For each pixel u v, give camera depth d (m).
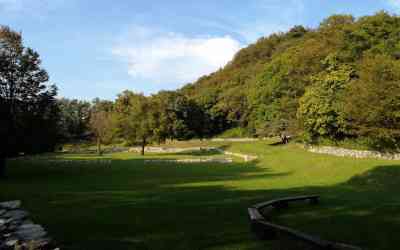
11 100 34.06
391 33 48.84
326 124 44.97
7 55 35.00
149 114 73.81
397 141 35.84
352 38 50.53
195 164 48.66
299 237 10.24
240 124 99.38
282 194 21.62
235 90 100.94
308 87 53.75
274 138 76.12
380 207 16.50
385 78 36.03
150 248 10.83
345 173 31.72
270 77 74.31
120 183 27.86
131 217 14.83
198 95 114.25
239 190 23.52
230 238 11.75
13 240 10.43
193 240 11.55
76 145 96.19
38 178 31.83
